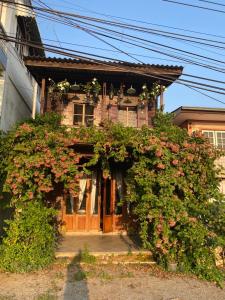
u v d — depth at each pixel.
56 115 10.12
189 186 8.26
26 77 14.22
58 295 6.00
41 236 7.67
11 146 7.86
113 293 6.21
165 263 7.91
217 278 7.04
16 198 7.81
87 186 12.11
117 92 12.60
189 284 6.88
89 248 9.18
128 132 8.67
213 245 7.59
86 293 6.16
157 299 5.98
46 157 7.58
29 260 7.44
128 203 12.06
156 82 11.88
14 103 12.15
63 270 7.50
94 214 12.02
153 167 8.31
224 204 8.04
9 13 11.58
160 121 11.12
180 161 8.31
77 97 12.39
